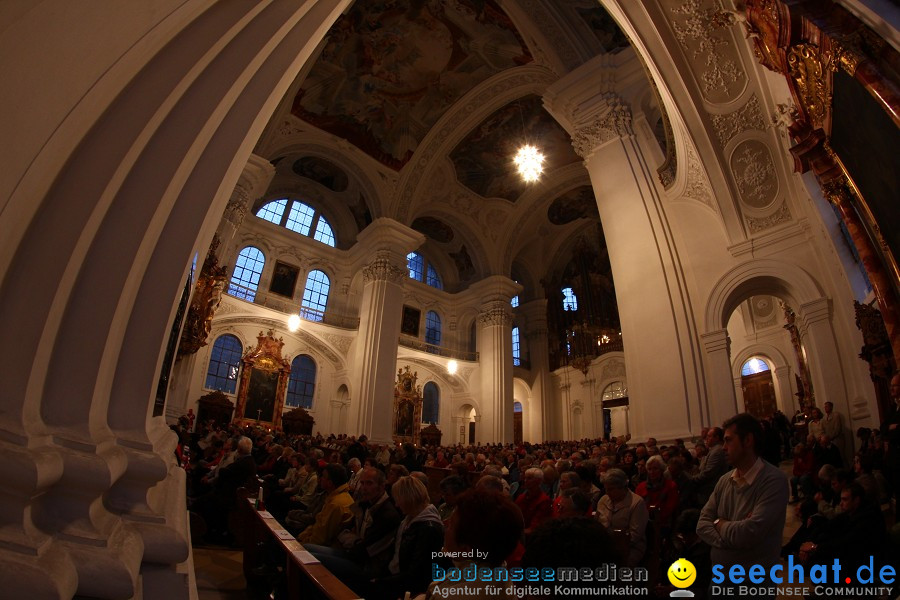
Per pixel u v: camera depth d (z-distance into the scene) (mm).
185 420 10828
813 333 7730
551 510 3906
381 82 17516
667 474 3979
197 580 3656
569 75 11805
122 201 1581
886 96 3209
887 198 4285
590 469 3924
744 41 7410
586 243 26109
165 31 1507
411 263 24812
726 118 8203
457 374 23141
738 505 2062
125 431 1612
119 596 1039
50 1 903
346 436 15758
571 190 23062
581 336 24562
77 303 1403
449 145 19656
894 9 2793
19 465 959
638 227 9711
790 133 5855
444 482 3439
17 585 854
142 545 1308
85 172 1342
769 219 8492
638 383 8961
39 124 1017
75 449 1203
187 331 11539
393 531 3135
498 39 15820
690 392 8289
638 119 11188
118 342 1627
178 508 1719
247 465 5219
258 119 2463
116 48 1259
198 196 2057
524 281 27469
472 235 23484
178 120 1790
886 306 4984
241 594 3422
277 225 19609
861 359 7055
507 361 22703
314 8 2805
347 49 16031
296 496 5906
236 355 17172
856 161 4730
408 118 18953
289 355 18422
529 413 25375
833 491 4477
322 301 20359
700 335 8672
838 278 7422
